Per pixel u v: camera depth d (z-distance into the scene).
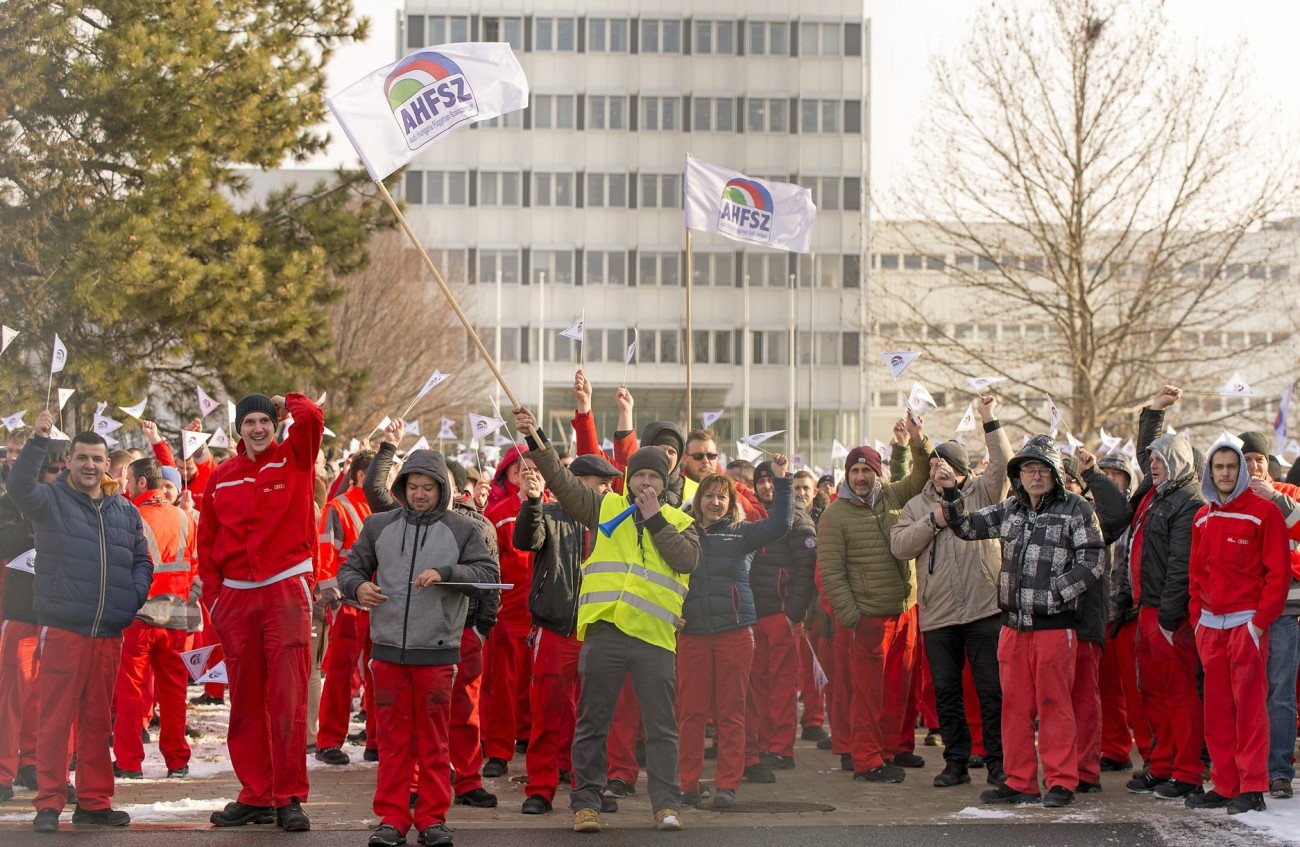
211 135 22.02
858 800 8.62
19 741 8.67
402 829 6.93
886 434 69.69
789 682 9.99
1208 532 8.20
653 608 7.60
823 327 62.00
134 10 21.72
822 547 9.66
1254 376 37.16
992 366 31.44
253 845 6.86
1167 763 8.91
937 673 9.42
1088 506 8.36
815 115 62.59
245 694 7.51
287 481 7.57
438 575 7.06
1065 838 7.15
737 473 11.84
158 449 10.73
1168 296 30.11
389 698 7.08
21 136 20.80
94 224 20.31
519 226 62.25
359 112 8.76
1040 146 29.98
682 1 62.66
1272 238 30.81
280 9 24.44
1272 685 8.49
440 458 7.50
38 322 20.34
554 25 62.56
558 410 62.25
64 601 7.41
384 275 42.28
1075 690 8.88
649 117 62.69
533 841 7.09
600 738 7.57
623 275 62.31
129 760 9.27
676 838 7.18
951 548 9.40
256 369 22.73
